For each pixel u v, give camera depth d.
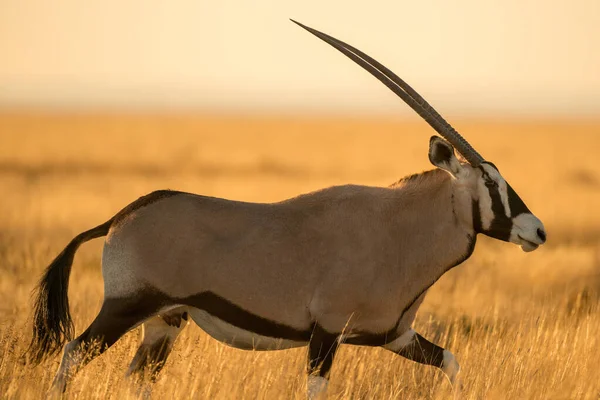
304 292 24.14
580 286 43.31
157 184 100.25
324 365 23.97
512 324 34.16
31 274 40.44
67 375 24.12
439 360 25.50
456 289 41.28
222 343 27.69
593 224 71.94
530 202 85.06
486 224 24.72
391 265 24.53
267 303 24.20
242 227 24.52
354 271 24.16
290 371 26.88
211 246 24.36
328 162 158.50
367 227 24.55
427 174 25.20
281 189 96.38
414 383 26.97
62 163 141.12
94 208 74.50
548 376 26.69
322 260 24.22
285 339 24.59
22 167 131.50
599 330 30.64
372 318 24.44
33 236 57.34
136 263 24.48
